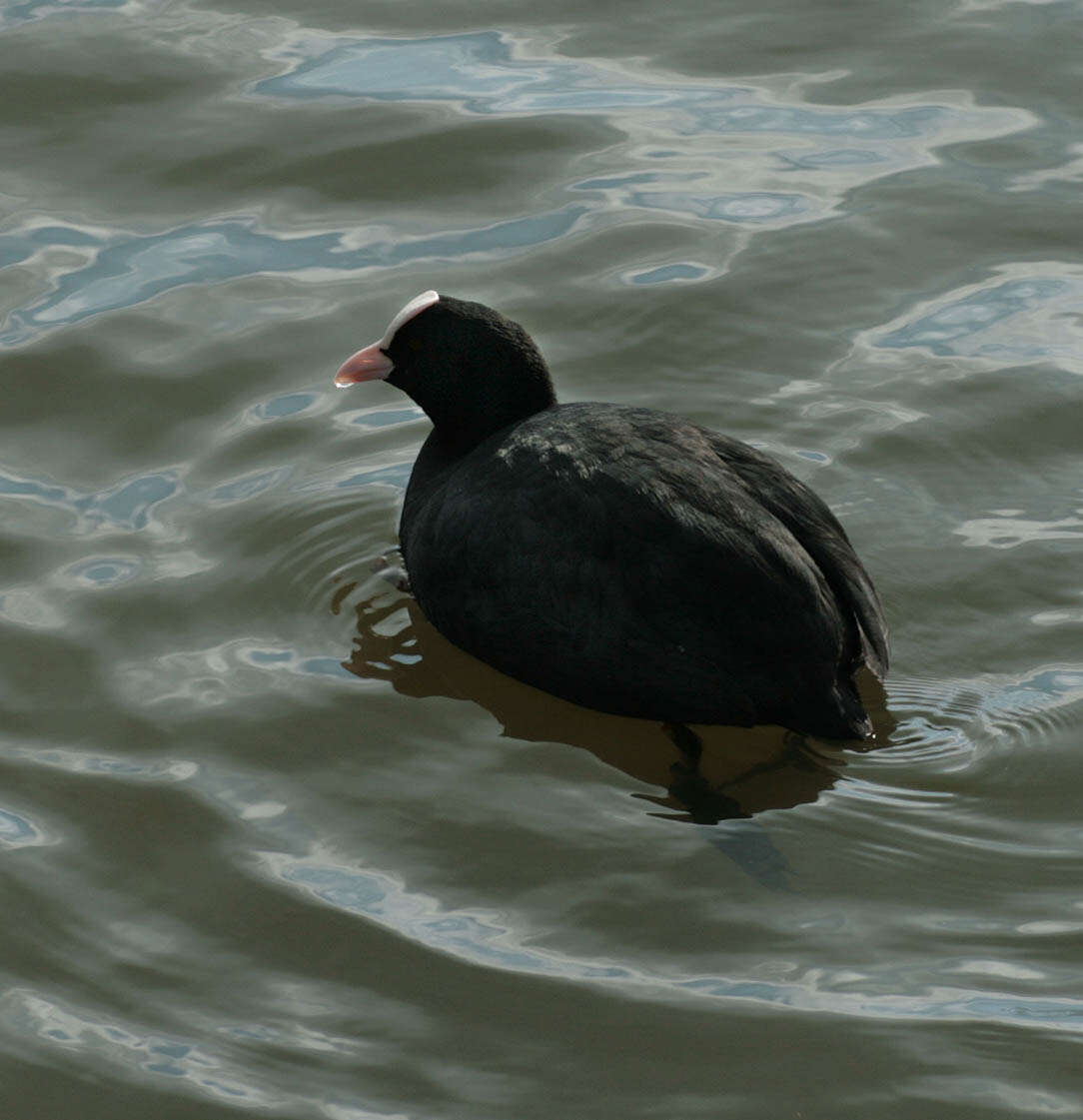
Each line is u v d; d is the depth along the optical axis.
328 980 9.07
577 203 16.00
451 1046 8.67
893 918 9.31
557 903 9.52
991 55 17.83
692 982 8.98
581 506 10.48
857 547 12.03
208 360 14.24
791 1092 8.36
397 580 12.13
